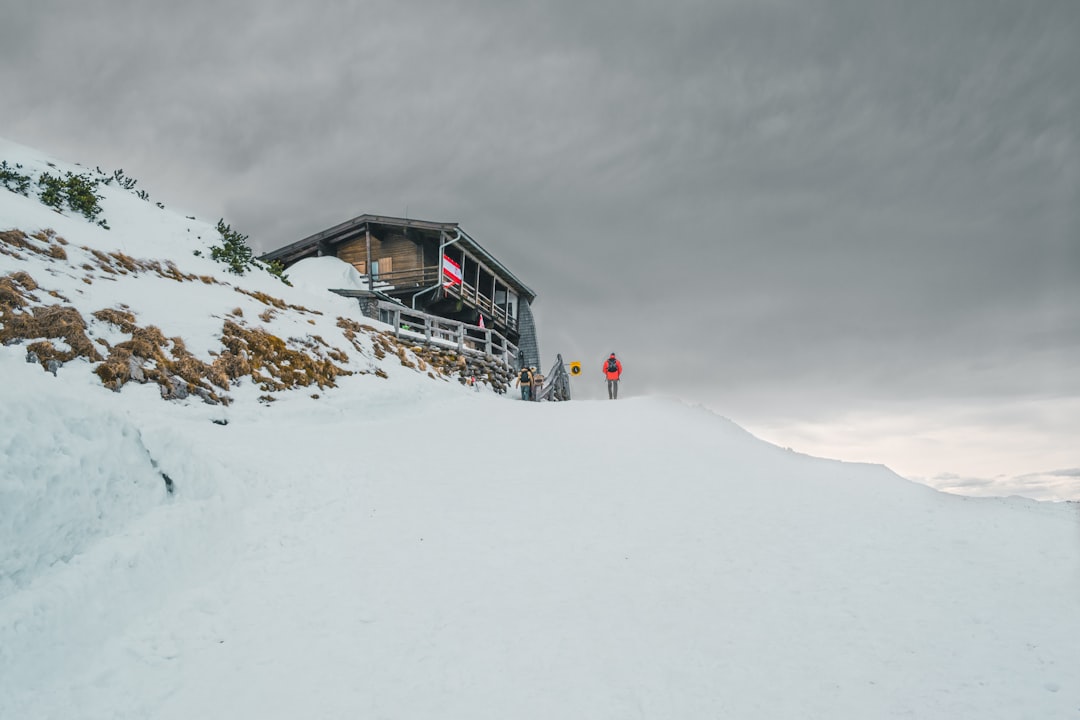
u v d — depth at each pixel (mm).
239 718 4355
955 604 5727
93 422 6387
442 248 29875
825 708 4391
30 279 10805
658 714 4387
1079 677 4551
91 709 4340
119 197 17672
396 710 4461
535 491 9289
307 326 16250
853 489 9641
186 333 12422
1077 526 7492
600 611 5797
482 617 5691
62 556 5434
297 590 6090
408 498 8781
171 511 6621
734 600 5969
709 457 11547
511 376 27062
